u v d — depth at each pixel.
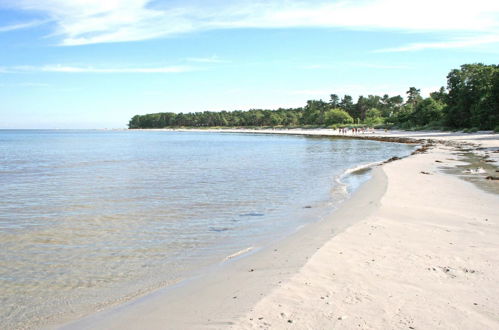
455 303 5.53
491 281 6.32
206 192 17.95
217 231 10.94
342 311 5.31
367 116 175.12
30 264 8.29
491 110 77.81
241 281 6.77
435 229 9.83
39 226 11.66
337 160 35.81
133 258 8.64
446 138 68.19
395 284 6.24
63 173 27.08
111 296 6.59
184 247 9.45
